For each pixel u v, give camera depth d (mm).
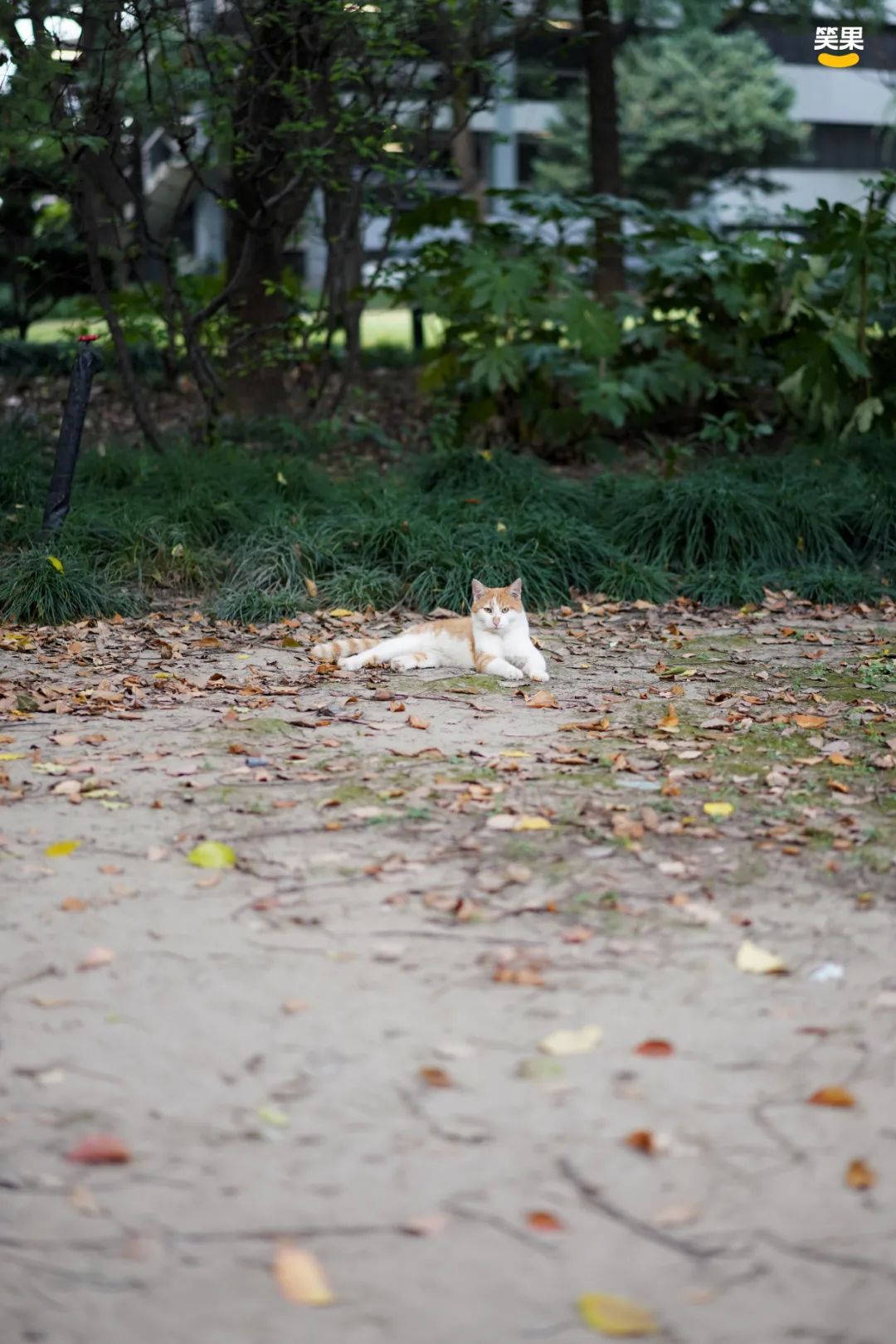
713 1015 4312
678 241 16578
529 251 16422
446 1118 3744
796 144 36188
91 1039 4172
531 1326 3010
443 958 4715
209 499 12594
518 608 9133
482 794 6422
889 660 9539
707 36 33656
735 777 6754
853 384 15633
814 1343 2969
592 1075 3949
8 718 7852
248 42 14734
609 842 5816
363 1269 3178
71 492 12414
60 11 12641
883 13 20281
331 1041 4148
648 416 17250
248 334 15453
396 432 17656
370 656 9227
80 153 13625
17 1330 2998
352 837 5895
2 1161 3572
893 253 15242
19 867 5535
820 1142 3643
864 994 4449
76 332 17016
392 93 14523
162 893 5285
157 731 7625
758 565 12203
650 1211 3371
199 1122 3732
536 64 24250
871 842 5840
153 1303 3078
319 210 20344
